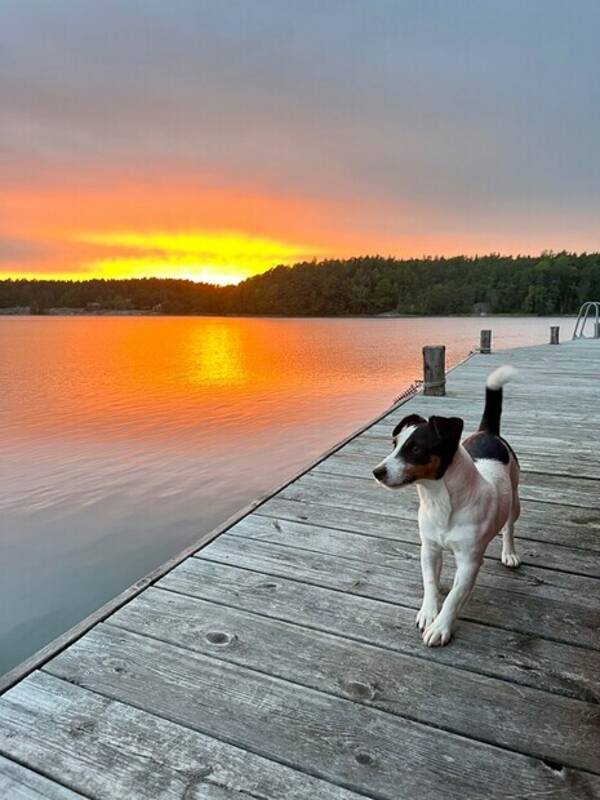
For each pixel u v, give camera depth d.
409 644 1.68
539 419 4.62
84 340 37.69
